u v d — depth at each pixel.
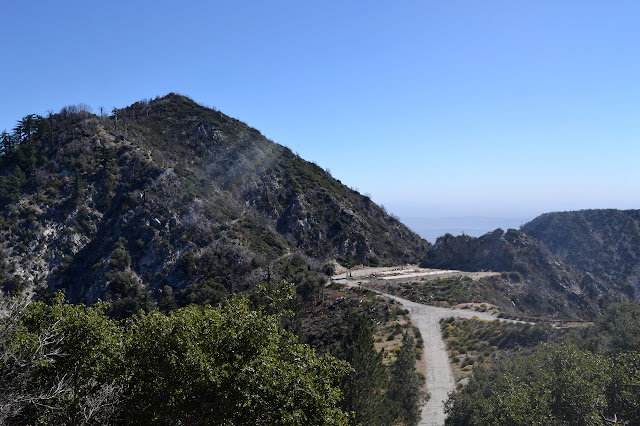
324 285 66.25
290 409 13.95
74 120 102.88
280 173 117.94
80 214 79.44
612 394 18.70
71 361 14.35
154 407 13.05
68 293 69.12
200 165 113.31
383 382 26.73
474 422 22.38
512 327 42.34
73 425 12.27
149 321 14.62
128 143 97.81
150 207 81.50
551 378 19.27
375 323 47.75
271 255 81.12
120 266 70.31
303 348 16.53
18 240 72.06
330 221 105.81
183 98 143.12
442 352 40.72
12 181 79.25
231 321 15.05
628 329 25.39
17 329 12.08
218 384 12.59
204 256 74.38
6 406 10.52
